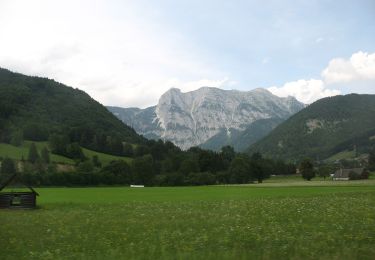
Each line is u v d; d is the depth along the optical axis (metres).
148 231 27.83
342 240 21.62
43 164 159.12
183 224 31.97
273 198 65.94
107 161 190.25
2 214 46.47
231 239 23.03
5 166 146.00
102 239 24.61
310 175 169.75
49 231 29.00
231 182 161.62
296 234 24.52
